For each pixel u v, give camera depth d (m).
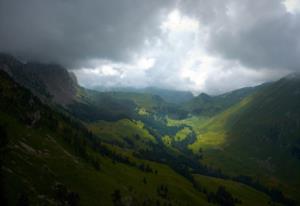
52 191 139.50
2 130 153.12
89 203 148.88
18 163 143.62
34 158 159.38
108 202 160.00
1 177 123.81
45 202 128.25
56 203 132.38
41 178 144.00
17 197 120.12
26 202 117.38
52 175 154.25
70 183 158.12
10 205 113.50
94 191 163.75
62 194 140.75
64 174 163.62
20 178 132.62
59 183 148.75
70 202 139.00
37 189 133.62
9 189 121.06
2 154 140.62
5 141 150.12
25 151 160.62
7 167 133.75
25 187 129.12
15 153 150.00
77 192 153.12
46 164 161.62
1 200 112.88
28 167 146.25
